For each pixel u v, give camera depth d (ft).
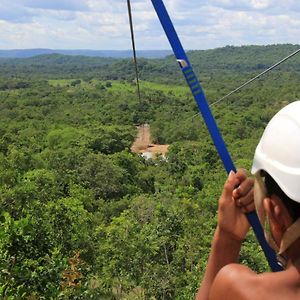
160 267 65.31
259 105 332.19
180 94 441.27
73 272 42.86
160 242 69.00
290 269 3.82
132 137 267.18
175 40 5.47
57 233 47.34
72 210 63.10
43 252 24.94
